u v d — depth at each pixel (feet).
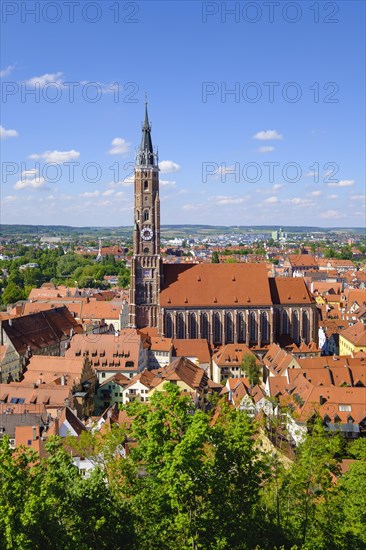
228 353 611.06
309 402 413.18
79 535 162.40
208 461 177.47
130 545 168.86
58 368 508.94
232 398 481.46
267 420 299.79
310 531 201.16
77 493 170.81
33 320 630.74
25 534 148.66
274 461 224.94
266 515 197.16
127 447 258.16
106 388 524.11
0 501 155.74
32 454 178.60
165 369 533.96
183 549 162.71
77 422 392.06
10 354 552.41
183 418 175.22
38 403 434.30
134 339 575.79
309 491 219.61
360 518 215.10
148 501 176.76
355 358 532.32
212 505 172.55
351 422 400.47
